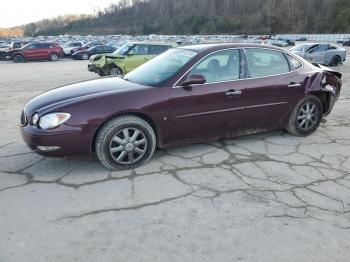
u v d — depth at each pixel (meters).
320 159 4.75
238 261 2.72
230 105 4.78
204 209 3.44
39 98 4.39
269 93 5.09
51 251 2.80
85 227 3.12
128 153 4.25
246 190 3.84
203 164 4.50
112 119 4.12
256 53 5.08
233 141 5.36
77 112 3.95
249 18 108.12
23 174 4.18
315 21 93.38
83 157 4.40
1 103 8.73
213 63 4.70
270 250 2.86
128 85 4.51
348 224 3.25
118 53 14.36
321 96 5.85
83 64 23.92
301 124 5.57
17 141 5.40
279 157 4.78
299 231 3.12
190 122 4.55
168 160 4.59
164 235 3.02
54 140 3.90
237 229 3.12
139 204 3.52
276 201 3.62
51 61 27.69
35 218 3.25
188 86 4.46
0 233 3.02
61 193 3.72
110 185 3.91
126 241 2.94
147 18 140.88
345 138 5.66
